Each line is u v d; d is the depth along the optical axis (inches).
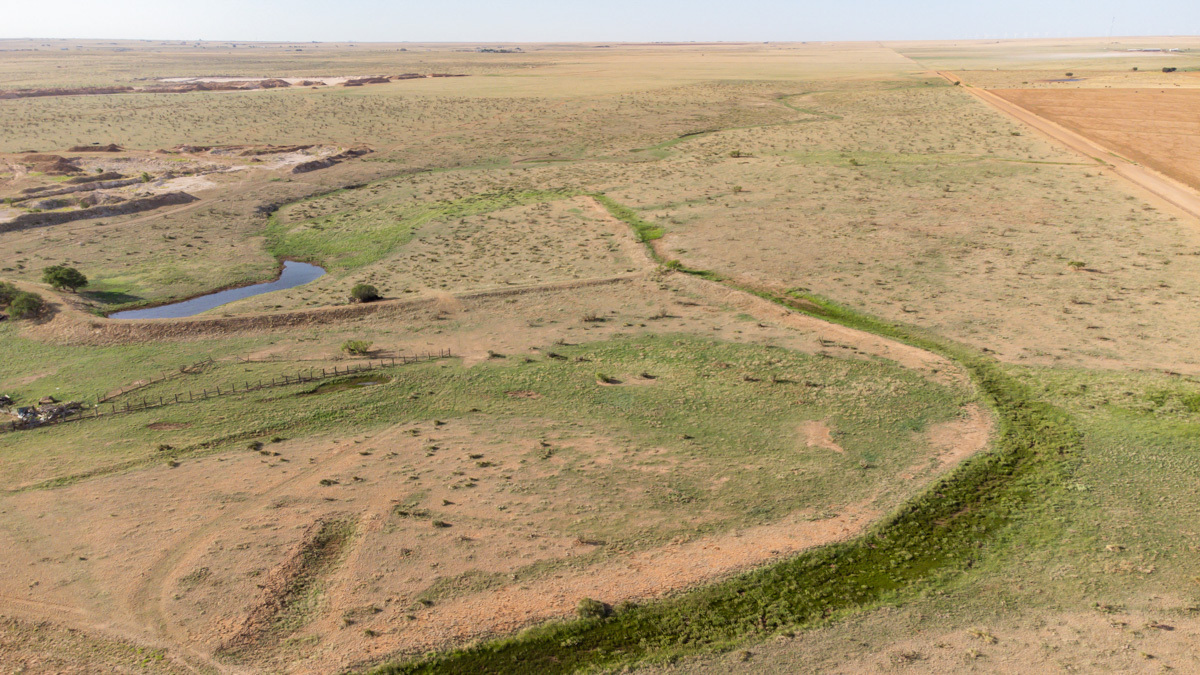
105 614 1073.5
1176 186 3538.4
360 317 2237.9
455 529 1259.8
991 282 2418.8
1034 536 1226.0
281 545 1220.5
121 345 2074.3
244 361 1964.8
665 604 1094.4
